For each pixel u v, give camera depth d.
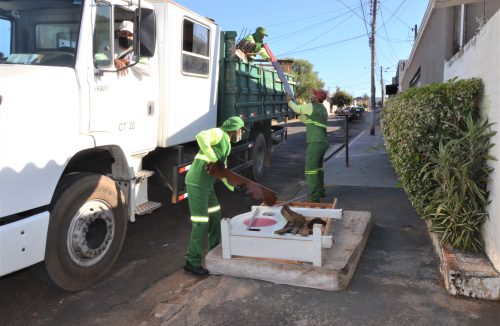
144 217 7.00
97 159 4.96
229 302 4.00
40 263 4.01
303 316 3.74
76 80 4.28
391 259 4.91
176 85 6.10
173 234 6.24
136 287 4.52
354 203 7.64
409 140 5.03
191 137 6.66
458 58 6.44
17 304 4.18
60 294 4.36
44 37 4.45
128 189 5.07
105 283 4.62
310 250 4.27
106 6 4.61
